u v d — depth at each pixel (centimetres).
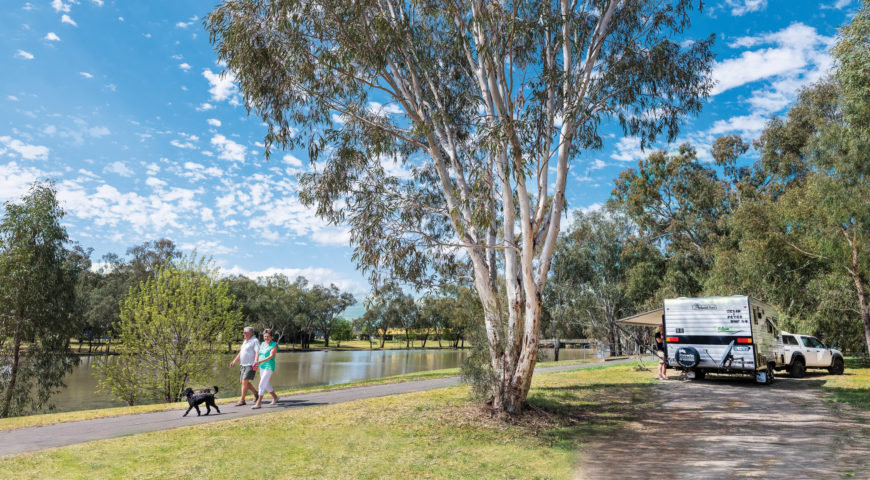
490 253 1156
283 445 782
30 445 768
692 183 4353
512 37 951
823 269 2455
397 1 1088
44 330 2433
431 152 1130
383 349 10475
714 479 630
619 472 665
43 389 2398
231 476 615
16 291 2350
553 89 1029
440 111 1148
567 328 5388
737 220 2658
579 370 2280
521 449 795
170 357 1903
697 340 1731
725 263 2912
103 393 2711
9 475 601
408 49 1069
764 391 1523
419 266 1266
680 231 4456
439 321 9988
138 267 7031
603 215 5044
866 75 1426
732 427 981
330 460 703
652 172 4481
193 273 2019
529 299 1024
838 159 1786
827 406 1216
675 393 1479
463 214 1136
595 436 900
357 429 909
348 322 13775
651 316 2091
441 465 691
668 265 4438
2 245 2384
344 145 1168
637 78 1088
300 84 1131
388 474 641
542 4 952
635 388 1577
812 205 2148
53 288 2506
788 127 3306
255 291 9206
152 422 962
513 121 941
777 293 2550
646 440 868
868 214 1742
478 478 631
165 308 1936
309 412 1069
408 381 1775
